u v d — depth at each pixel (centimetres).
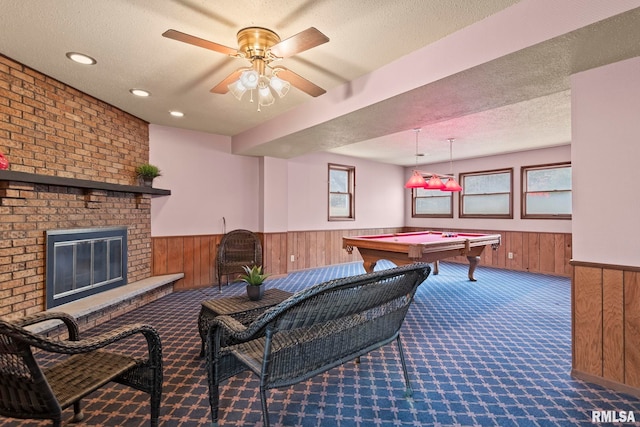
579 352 223
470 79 235
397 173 825
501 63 210
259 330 141
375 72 282
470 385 216
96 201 341
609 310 211
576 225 222
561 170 590
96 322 326
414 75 251
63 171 311
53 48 245
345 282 145
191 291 470
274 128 418
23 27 218
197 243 491
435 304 404
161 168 454
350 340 175
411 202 823
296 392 208
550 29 182
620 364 207
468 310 379
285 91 316
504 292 465
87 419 178
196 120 431
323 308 148
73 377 149
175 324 331
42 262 282
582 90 219
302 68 279
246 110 389
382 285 168
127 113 399
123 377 161
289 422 178
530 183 629
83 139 334
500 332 311
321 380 223
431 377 226
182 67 277
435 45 237
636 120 198
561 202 590
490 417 182
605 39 181
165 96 343
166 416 182
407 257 415
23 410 128
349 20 212
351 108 305
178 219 473
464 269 655
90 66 275
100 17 208
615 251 207
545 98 351
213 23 216
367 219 758
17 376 122
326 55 257
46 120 293
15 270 259
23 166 273
